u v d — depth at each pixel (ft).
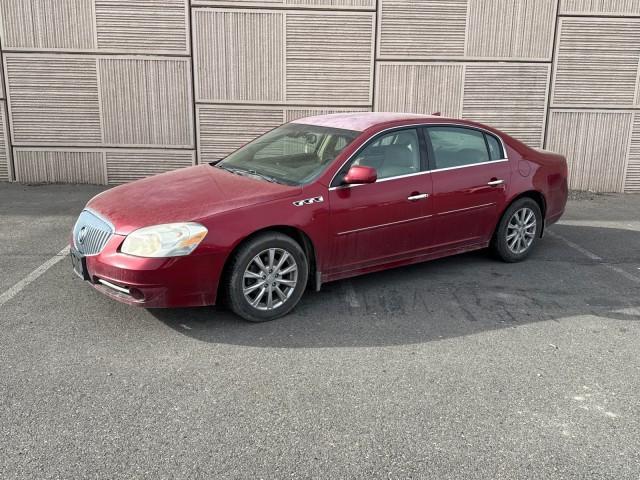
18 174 30.73
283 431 10.12
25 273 17.67
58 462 9.19
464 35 29.84
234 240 13.58
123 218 13.70
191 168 17.65
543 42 30.17
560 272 18.84
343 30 29.48
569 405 11.12
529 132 31.37
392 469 9.19
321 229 14.97
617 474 9.18
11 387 11.35
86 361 12.45
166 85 29.76
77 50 29.14
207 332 13.98
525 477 9.07
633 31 30.19
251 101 30.12
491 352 13.23
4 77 29.43
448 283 17.65
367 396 11.28
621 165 31.96
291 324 14.55
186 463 9.23
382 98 30.45
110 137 30.32
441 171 17.29
